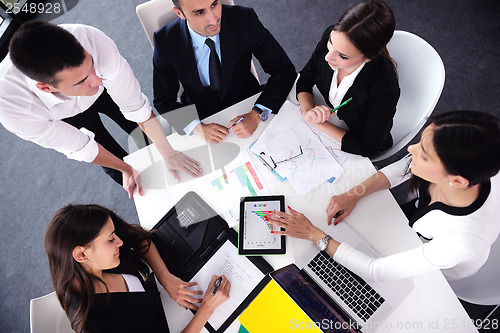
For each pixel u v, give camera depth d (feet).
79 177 8.20
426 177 3.37
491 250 4.25
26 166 8.58
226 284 4.15
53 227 3.88
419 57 4.73
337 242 4.08
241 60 5.30
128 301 4.08
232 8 5.01
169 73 5.39
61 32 3.23
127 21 9.70
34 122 4.17
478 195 3.22
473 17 7.73
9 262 7.73
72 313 3.96
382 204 4.30
